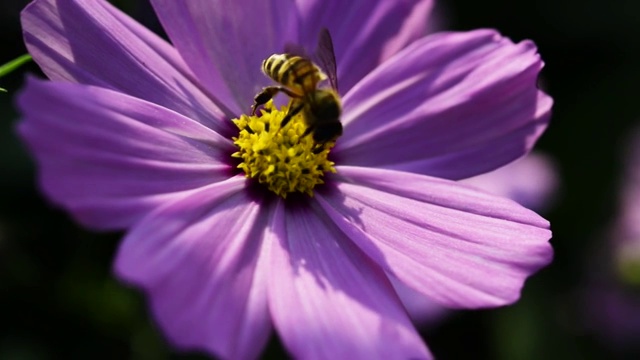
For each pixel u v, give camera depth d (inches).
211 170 8.3
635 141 13.7
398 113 8.9
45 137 7.3
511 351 12.5
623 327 13.0
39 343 10.8
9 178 11.0
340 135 8.6
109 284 10.6
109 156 7.6
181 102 8.4
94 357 10.8
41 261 10.7
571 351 12.8
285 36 8.8
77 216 7.4
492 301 8.0
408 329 7.9
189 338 7.3
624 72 14.8
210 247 7.8
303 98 8.6
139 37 8.4
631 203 13.5
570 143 14.6
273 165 8.5
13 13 11.3
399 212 8.5
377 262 8.2
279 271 8.0
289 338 7.6
